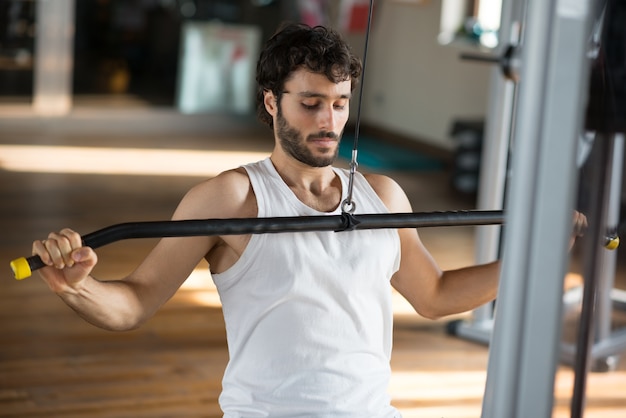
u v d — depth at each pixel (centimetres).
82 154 794
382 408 193
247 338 188
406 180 773
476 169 728
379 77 930
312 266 186
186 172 753
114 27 897
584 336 146
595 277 147
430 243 591
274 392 185
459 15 843
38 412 338
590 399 213
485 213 204
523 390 136
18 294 460
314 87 187
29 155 776
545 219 132
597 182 144
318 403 184
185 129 934
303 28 191
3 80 868
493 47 771
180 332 422
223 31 930
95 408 344
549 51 130
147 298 192
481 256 430
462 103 822
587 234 146
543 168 132
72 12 876
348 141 905
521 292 135
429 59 860
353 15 916
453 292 215
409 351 417
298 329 185
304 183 198
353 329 189
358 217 189
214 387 368
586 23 129
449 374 394
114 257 527
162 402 353
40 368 376
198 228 176
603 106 140
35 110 883
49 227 577
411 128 889
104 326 187
